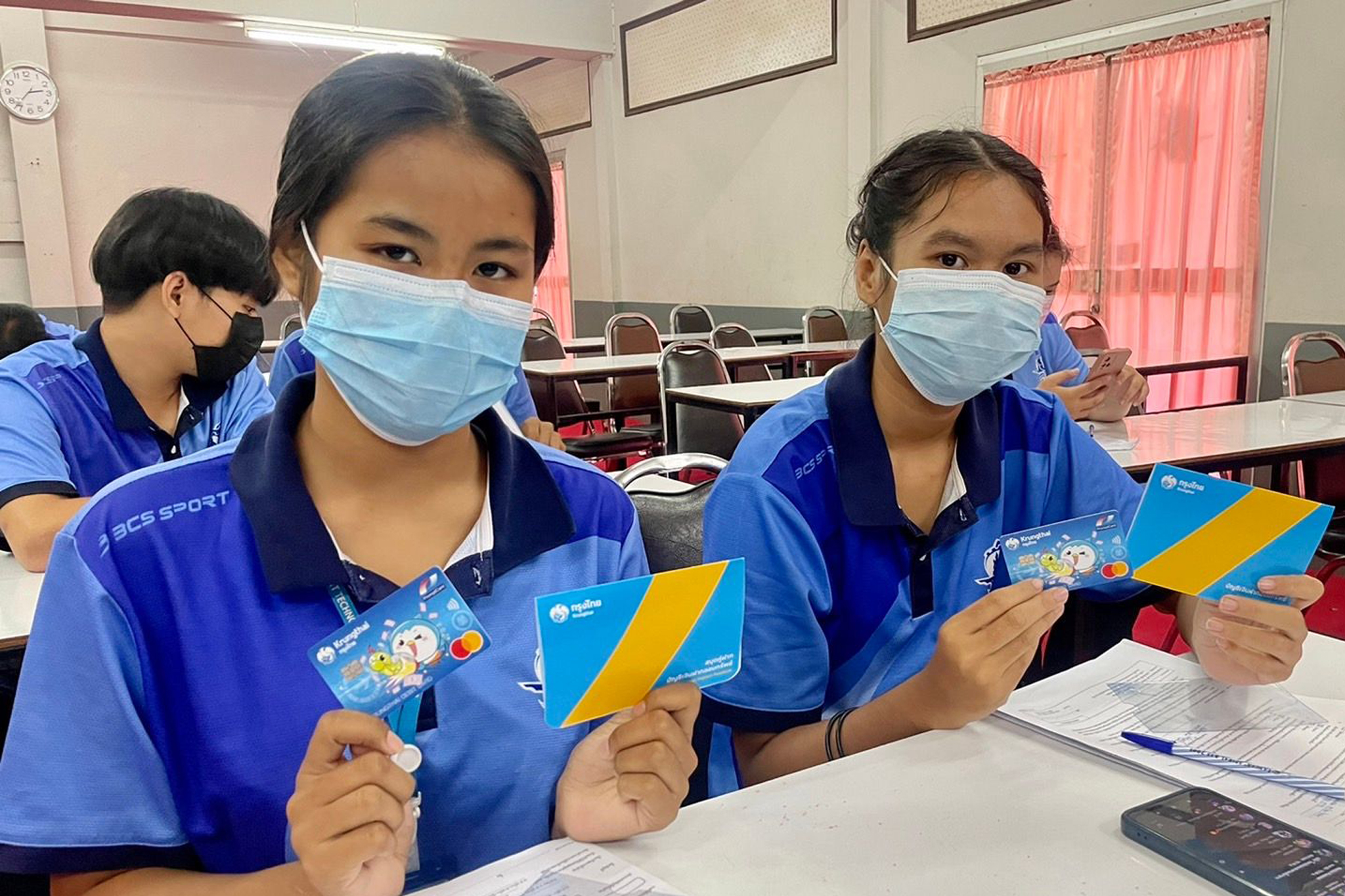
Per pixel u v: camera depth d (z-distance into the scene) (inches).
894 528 45.9
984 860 29.3
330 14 301.6
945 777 34.7
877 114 267.4
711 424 155.4
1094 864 29.0
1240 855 28.3
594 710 29.2
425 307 30.5
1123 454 92.7
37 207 339.3
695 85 330.6
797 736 42.6
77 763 28.7
